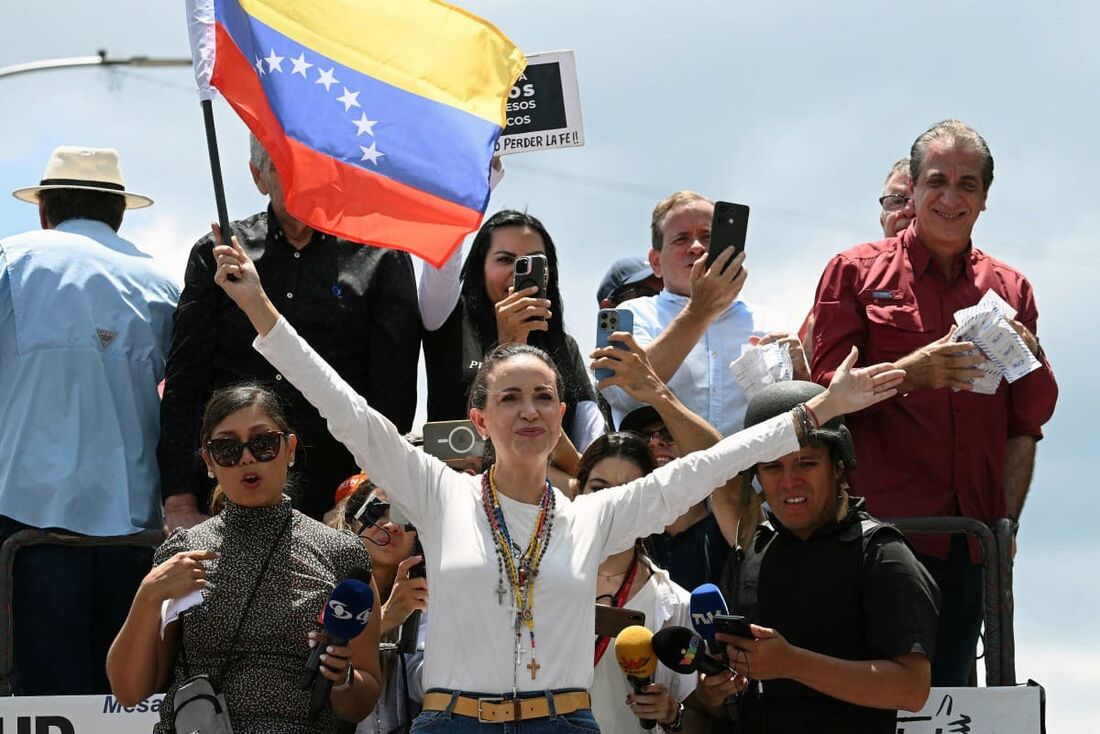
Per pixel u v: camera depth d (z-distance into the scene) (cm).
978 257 992
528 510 705
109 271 960
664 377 962
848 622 765
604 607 768
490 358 729
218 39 851
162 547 752
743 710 775
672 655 732
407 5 916
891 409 948
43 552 896
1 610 880
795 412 721
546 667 676
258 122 859
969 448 945
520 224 987
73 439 919
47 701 847
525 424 705
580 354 1003
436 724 671
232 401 762
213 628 730
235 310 946
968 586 912
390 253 980
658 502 711
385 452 705
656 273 1096
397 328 966
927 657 746
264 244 962
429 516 708
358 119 889
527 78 1065
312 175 875
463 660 676
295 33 884
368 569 752
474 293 988
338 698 726
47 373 928
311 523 765
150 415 955
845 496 791
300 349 696
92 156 995
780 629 773
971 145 971
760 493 851
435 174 898
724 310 980
